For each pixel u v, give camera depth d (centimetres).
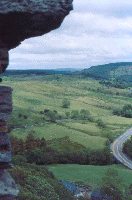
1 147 1332
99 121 18912
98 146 13900
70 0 1208
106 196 7319
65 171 10019
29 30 1275
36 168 7662
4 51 1341
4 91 1305
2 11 1138
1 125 1334
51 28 1287
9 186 1345
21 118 16975
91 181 8875
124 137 16362
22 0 1155
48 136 14438
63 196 6328
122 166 11612
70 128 16638
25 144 12056
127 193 7475
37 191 5453
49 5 1182
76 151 12056
